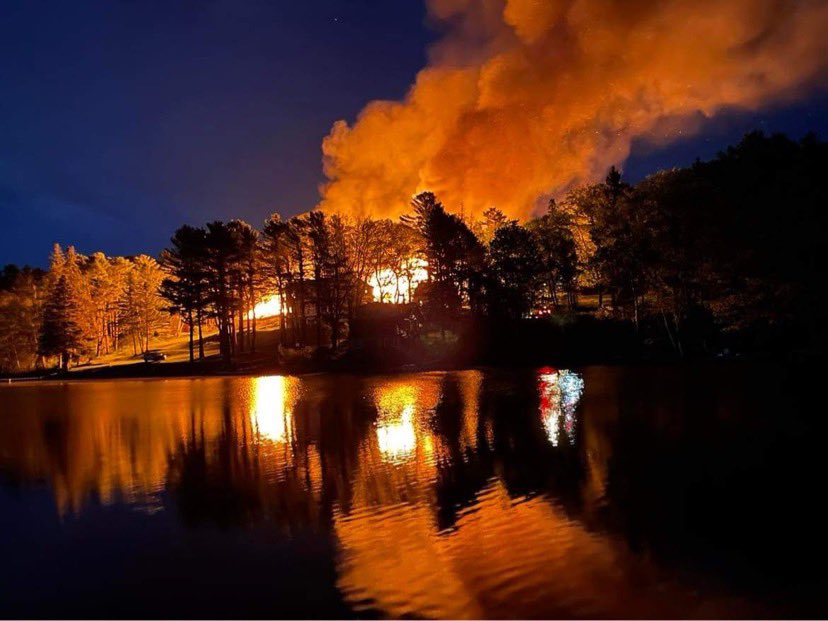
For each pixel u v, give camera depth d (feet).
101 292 394.52
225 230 279.69
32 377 305.53
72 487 66.13
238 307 294.87
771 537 42.11
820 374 132.46
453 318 249.14
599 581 36.45
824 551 39.60
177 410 132.77
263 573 40.24
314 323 317.42
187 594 37.65
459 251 255.09
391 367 222.69
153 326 380.37
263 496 59.06
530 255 241.96
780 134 168.55
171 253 289.94
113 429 108.17
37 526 52.54
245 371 253.85
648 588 35.24
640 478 57.41
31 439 99.96
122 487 65.41
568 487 55.83
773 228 151.12
